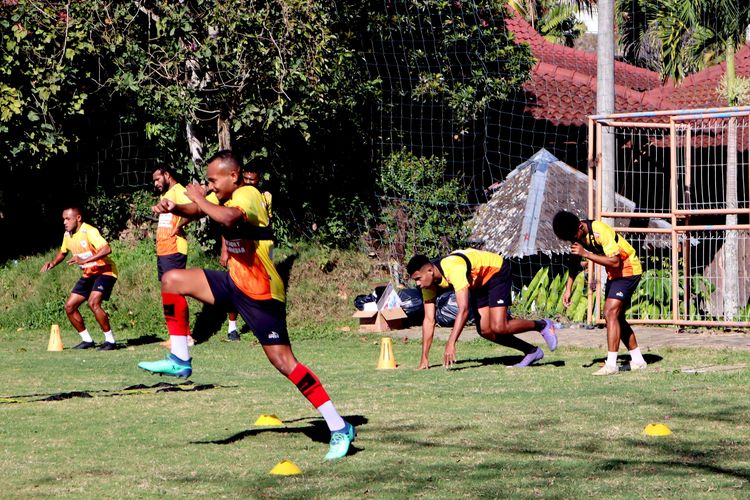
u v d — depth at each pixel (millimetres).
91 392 12484
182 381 13625
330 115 23812
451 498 6766
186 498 6906
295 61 22172
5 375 14469
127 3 22031
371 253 24250
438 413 10320
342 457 8219
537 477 7363
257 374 14539
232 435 9352
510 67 26547
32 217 25062
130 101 24641
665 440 8688
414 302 21125
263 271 8219
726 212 18578
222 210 7902
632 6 29359
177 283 8352
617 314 13438
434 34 26453
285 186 24312
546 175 24422
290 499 6840
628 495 6766
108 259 18703
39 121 22766
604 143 20797
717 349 15969
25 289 23016
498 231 23938
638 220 23875
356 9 25453
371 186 24891
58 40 22344
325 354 17438
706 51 26000
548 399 11141
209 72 22344
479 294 14227
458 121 26516
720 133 26891
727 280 21172
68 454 8523
